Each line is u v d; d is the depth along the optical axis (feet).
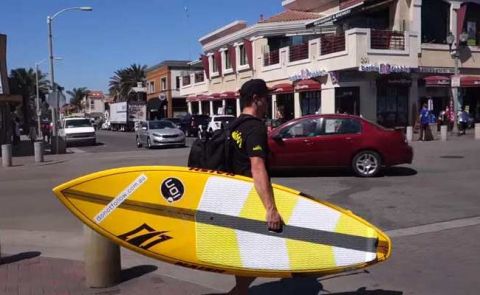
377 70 98.53
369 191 37.93
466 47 110.83
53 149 87.45
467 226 27.25
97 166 61.31
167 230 13.84
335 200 34.50
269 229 13.41
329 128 44.75
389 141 44.83
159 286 18.22
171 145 95.25
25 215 31.99
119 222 13.75
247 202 13.83
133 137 148.46
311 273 13.93
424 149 70.74
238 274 13.82
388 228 26.96
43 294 17.30
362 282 18.80
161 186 13.89
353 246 14.25
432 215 29.84
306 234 14.11
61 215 31.83
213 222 13.87
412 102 105.09
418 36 103.86
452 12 108.47
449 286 18.28
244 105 14.17
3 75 102.99
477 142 81.76
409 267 20.43
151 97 245.86
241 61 145.59
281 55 122.93
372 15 111.65
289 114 122.52
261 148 13.35
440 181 42.52
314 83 108.27
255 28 133.08
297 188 39.42
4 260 21.38
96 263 17.98
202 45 175.22
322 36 114.73
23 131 223.71
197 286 18.26
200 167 14.55
